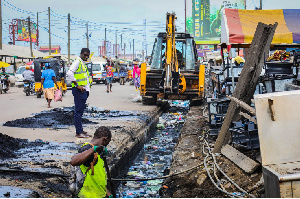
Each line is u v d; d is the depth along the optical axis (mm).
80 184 3801
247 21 8703
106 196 3951
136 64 24016
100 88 27891
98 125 10062
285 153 4367
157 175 7379
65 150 6969
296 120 4387
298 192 3758
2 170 5469
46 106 15180
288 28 8508
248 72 6824
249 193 5027
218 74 11867
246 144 6457
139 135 9930
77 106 8070
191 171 6355
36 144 7395
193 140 8789
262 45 6945
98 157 3828
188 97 16562
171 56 14828
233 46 9391
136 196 6102
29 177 5309
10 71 36500
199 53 56000
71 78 7816
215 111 8328
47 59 19688
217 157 6586
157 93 15617
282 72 8422
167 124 13422
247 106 5969
